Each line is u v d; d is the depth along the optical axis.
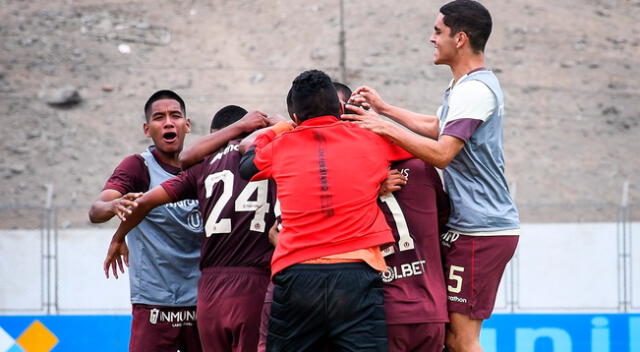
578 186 35.19
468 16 10.66
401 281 10.27
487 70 10.74
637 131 38.75
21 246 21.08
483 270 10.66
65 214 33.03
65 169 36.25
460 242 10.76
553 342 18.36
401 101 38.34
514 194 31.92
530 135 38.25
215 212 11.52
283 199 9.77
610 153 37.50
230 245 11.51
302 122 10.06
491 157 10.63
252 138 11.09
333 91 10.05
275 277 9.75
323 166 9.63
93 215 12.09
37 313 20.06
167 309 13.23
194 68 41.28
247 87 39.69
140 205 11.77
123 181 13.15
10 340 18.06
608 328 18.28
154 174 13.45
